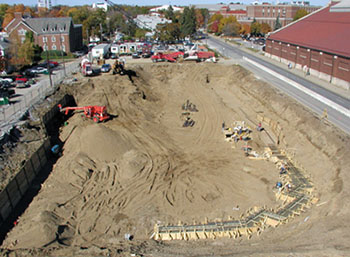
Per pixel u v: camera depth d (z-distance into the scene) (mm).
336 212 23203
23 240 22844
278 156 35781
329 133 34719
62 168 32938
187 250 20688
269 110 47844
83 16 133375
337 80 55844
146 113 48781
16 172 28750
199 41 132750
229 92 62344
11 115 39750
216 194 29516
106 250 20938
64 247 21906
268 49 91375
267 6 179500
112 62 76688
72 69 68750
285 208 26516
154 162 34781
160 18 150125
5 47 68812
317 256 18000
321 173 31172
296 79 60594
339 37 61094
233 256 18938
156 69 71000
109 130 39312
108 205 27625
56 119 44344
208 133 42688
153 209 27125
